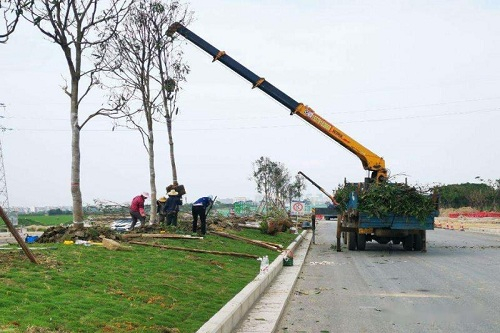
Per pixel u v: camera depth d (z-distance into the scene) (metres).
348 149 27.05
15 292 7.96
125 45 23.62
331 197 26.14
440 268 17.47
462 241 31.45
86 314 7.52
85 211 43.09
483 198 75.94
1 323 6.39
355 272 16.84
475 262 19.28
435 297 12.00
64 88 16.83
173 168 25.52
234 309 8.80
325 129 26.95
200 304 9.66
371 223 23.09
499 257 21.19
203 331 7.13
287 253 18.58
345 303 11.47
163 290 10.13
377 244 29.22
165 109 25.09
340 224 24.67
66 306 7.68
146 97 23.95
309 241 32.25
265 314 9.78
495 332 8.81
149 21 24.17
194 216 22.02
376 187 23.22
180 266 13.20
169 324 7.90
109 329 7.00
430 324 9.41
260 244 22.16
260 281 12.16
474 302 11.32
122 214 42.22
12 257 10.90
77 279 9.53
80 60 16.88
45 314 7.11
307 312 10.55
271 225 29.25
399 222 23.00
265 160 62.22
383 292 12.82
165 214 23.34
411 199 22.72
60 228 16.27
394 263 19.27
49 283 8.91
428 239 33.44
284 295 11.91
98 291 8.99
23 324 6.48
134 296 9.19
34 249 12.71
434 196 22.78
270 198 59.91
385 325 9.36
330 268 18.09
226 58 26.69
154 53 24.34
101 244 15.02
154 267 12.36
